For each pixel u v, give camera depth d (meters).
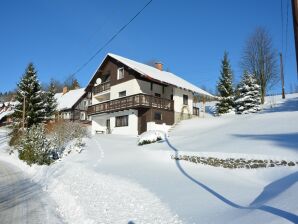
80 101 50.12
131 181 11.05
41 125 27.20
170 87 33.22
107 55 34.84
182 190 9.31
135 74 31.28
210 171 12.73
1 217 7.94
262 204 6.62
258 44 46.16
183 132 25.77
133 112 30.48
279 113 22.22
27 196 10.71
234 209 6.81
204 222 6.08
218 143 15.85
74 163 16.86
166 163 14.76
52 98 44.00
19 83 37.00
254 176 11.55
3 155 28.83
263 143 13.70
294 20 5.27
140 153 17.08
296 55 5.17
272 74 45.53
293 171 10.68
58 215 8.18
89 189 10.52
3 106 56.00
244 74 39.31
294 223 4.92
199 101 58.09
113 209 7.80
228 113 39.47
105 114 34.75
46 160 19.23
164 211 7.26
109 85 35.22
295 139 13.50
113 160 16.44
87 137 27.17
